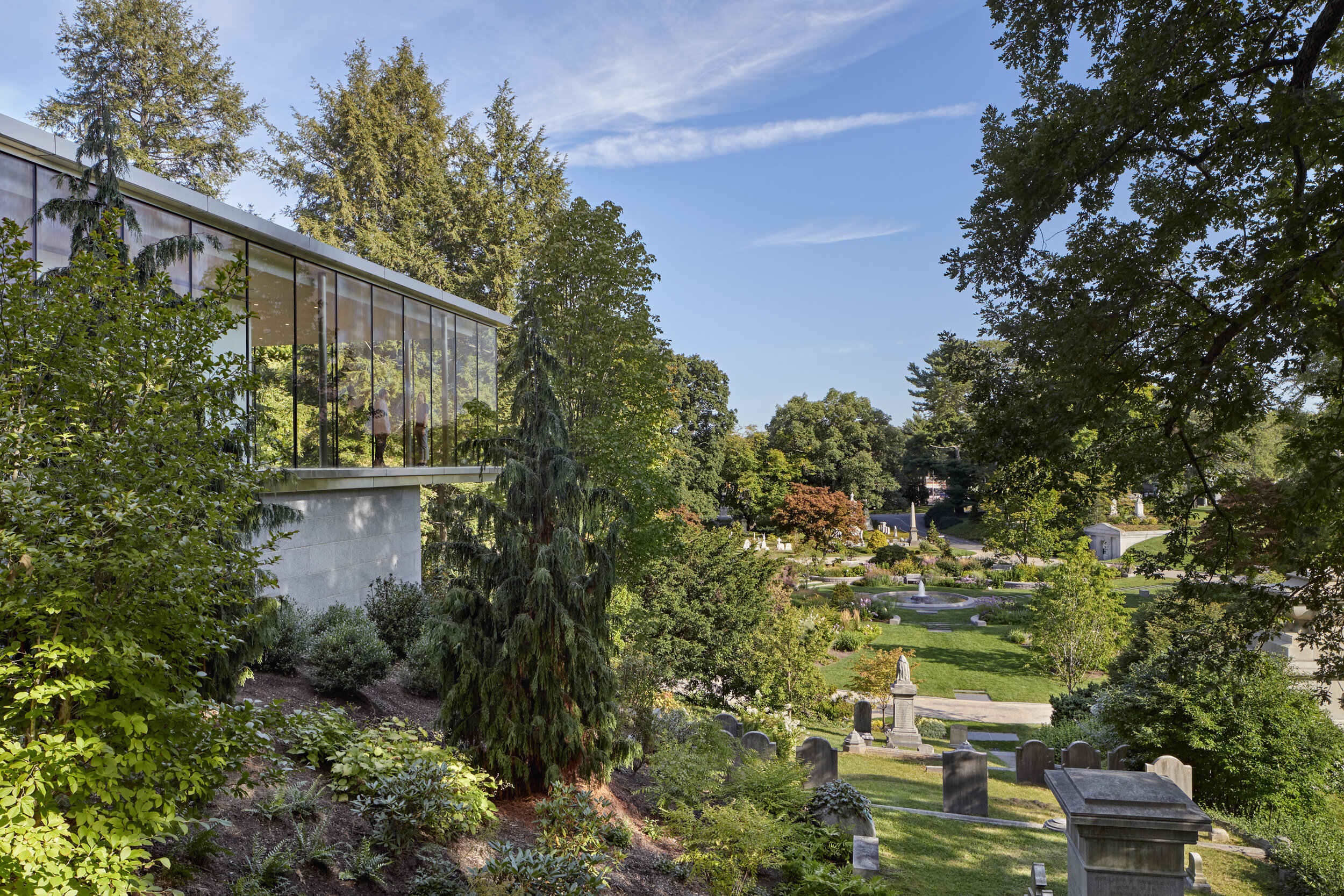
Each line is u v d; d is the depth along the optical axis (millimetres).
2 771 3436
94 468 4133
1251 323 8492
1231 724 12648
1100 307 9219
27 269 4352
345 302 14727
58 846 3420
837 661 30094
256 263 12484
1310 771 11953
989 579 47875
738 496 70000
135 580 4062
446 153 35469
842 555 61438
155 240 10609
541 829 7922
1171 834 5652
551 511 9148
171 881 4703
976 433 10758
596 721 9047
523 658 8539
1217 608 14609
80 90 29391
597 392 17672
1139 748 13789
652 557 17531
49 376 4242
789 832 8781
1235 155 8797
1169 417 9516
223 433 4805
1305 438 8758
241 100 32719
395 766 7230
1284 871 9133
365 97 33281
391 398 16203
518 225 33500
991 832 10648
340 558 15125
